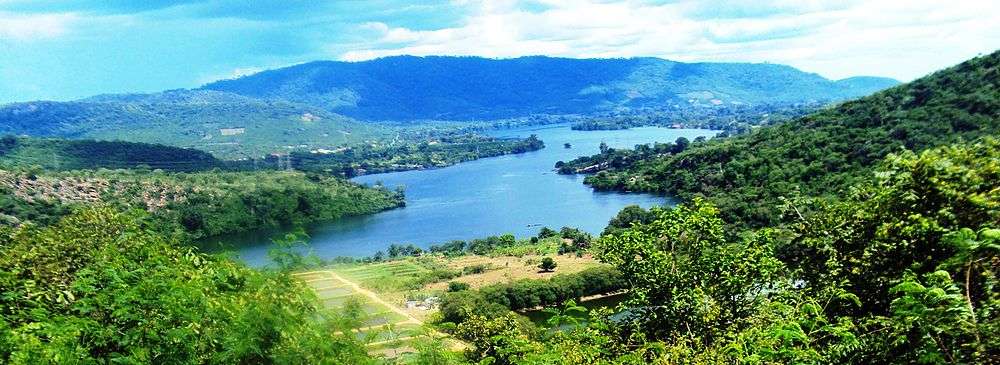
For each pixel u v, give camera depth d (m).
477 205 126.50
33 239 12.16
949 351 6.30
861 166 76.56
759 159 93.88
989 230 6.62
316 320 8.19
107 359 6.68
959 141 11.45
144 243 11.50
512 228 101.75
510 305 56.50
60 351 6.14
